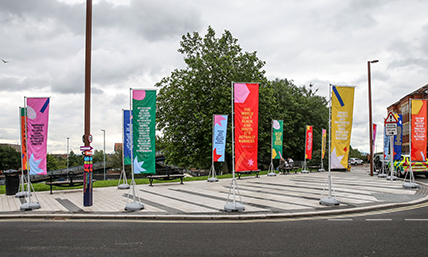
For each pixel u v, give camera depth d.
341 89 10.40
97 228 7.34
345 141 10.39
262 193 13.02
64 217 8.75
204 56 28.48
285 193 12.94
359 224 7.43
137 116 10.23
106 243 6.02
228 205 9.27
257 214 8.56
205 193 13.35
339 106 10.38
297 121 39.88
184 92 27.92
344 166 10.35
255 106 10.13
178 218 8.41
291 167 26.98
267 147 33.44
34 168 11.01
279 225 7.45
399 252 5.26
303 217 8.38
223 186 16.12
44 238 6.45
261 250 5.46
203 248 5.61
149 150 10.21
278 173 26.86
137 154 10.16
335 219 8.06
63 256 5.26
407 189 13.80
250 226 7.38
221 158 19.31
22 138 12.72
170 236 6.50
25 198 12.09
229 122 27.33
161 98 29.05
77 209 9.76
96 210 9.54
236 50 30.11
